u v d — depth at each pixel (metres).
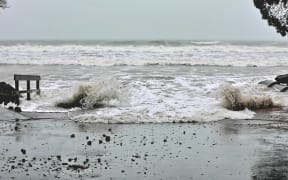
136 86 24.34
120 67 39.03
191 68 38.31
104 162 9.60
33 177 8.38
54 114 17.14
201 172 8.84
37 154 10.30
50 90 23.03
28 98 20.20
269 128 14.26
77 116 16.05
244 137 12.62
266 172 8.78
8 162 9.52
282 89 23.62
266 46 62.16
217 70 36.41
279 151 10.73
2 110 16.70
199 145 11.50
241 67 40.84
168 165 9.39
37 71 34.00
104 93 19.02
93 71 34.16
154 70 35.56
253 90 23.64
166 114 16.50
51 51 51.78
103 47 57.28
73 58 44.94
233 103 18.20
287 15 20.52
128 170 8.96
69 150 10.77
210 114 16.62
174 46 59.56
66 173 8.69
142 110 17.47
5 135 12.66
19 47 55.56
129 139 12.23
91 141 11.91
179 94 21.91
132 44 64.38
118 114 16.52
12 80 27.52
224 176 8.53
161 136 12.73
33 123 15.02
